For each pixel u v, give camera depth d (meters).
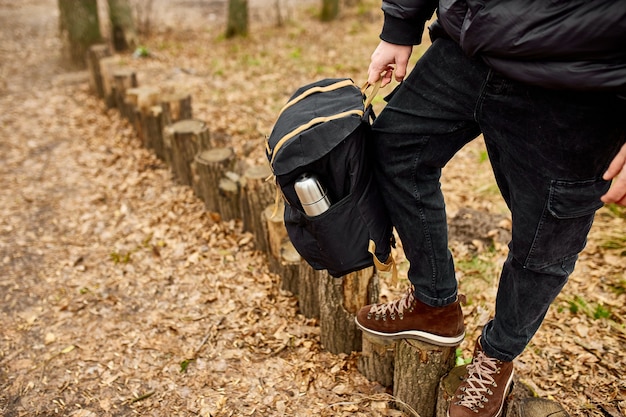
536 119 1.38
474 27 1.32
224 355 2.74
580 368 2.54
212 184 3.85
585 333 2.75
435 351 2.08
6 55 8.05
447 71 1.50
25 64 7.68
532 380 2.49
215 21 10.54
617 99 1.28
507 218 3.76
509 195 1.63
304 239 1.85
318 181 1.68
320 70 7.16
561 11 1.21
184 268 3.46
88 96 6.39
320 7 11.34
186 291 3.26
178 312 3.08
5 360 2.77
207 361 2.71
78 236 3.86
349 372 2.58
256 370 2.63
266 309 3.06
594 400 2.37
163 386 2.57
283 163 1.65
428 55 1.55
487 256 3.43
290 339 2.82
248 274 3.38
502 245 3.50
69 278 3.42
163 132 4.54
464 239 3.60
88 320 3.05
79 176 4.66
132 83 5.56
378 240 1.84
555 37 1.22
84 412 2.45
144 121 4.86
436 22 1.53
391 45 1.63
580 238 1.54
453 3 1.39
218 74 7.07
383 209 1.83
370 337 2.22
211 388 2.54
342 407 2.38
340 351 2.68
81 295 3.26
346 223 1.74
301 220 1.79
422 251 1.80
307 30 9.62
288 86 6.61
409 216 1.75
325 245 1.78
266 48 8.43
